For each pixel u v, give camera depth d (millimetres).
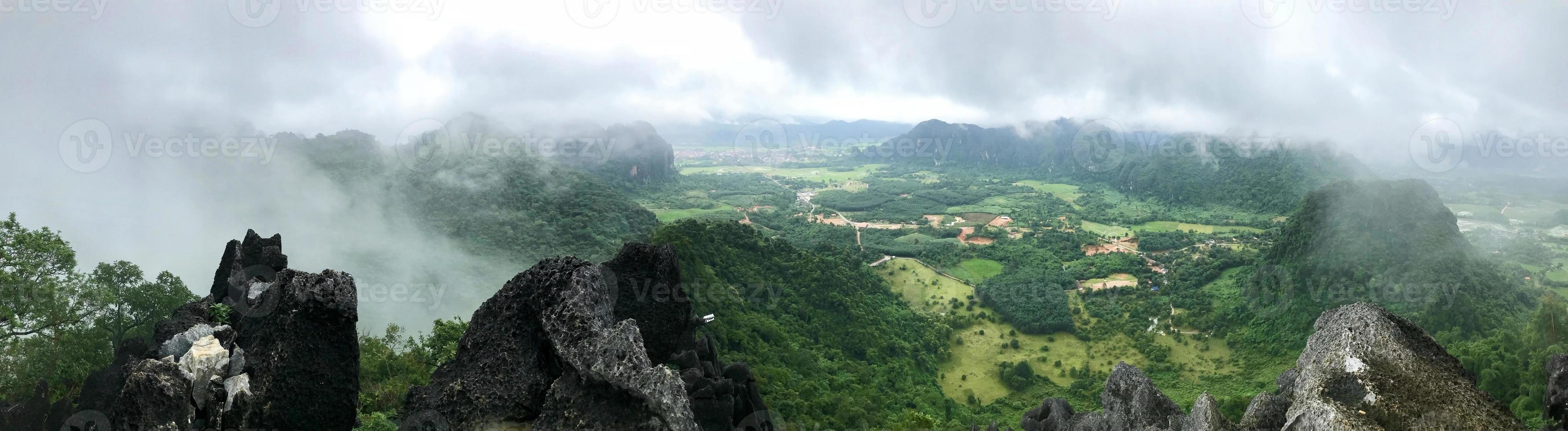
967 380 102312
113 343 34094
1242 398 62375
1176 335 116062
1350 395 17125
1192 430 19672
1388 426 16109
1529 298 104812
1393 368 17094
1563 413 17734
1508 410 16438
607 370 15047
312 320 16766
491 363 17031
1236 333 113500
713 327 66500
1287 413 18250
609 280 23875
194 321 21109
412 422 16828
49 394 28156
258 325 17938
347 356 17156
